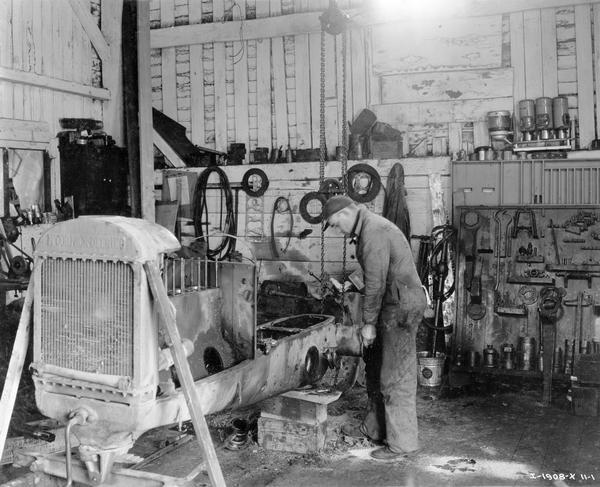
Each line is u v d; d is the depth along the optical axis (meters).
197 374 3.57
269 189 7.04
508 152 6.13
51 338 2.73
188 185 7.42
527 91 6.31
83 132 6.78
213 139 7.73
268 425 3.99
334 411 4.75
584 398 4.66
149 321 2.60
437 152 6.62
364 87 6.90
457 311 5.49
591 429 4.42
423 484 3.54
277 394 3.96
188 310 3.60
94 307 2.63
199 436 2.58
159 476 2.62
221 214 7.32
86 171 6.67
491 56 6.38
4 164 6.11
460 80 6.51
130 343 2.58
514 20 6.32
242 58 7.49
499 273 5.47
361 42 6.86
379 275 3.79
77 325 2.67
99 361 2.64
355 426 4.42
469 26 6.43
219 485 2.56
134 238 2.55
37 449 3.61
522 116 6.18
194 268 4.12
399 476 3.64
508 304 5.39
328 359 4.50
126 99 7.18
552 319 4.98
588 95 6.10
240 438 4.04
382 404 4.09
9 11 6.18
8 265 5.82
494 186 6.03
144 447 3.93
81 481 2.68
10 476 3.43
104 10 7.31
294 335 4.08
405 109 6.70
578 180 5.81
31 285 2.76
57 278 2.70
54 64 6.71
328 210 3.96
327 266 6.77
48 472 2.76
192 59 7.73
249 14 7.45
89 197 6.71
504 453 3.99
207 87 7.70
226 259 7.00
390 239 3.83
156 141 7.63
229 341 3.80
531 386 5.42
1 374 4.43
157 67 7.91
